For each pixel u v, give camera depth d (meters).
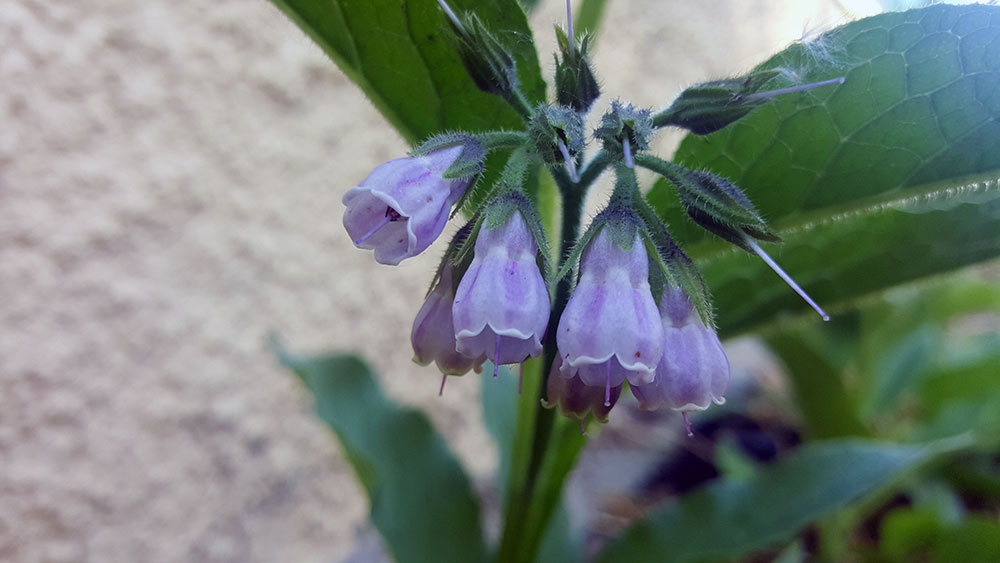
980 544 0.16
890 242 0.14
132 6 0.19
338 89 0.23
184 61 0.20
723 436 0.25
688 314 0.11
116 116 0.19
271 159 0.22
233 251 0.21
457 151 0.11
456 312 0.10
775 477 0.15
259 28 0.21
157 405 0.19
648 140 0.11
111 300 0.19
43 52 0.18
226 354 0.20
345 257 0.23
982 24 0.12
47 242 0.18
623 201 0.11
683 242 0.14
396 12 0.12
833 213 0.14
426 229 0.11
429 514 0.14
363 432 0.15
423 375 0.24
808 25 0.13
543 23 0.24
